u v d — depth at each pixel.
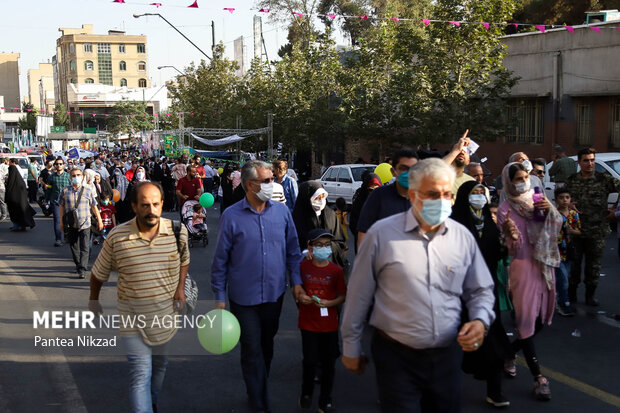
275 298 4.99
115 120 89.56
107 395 5.50
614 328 7.41
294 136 29.75
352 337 3.53
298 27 43.50
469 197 4.98
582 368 6.11
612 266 11.00
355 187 20.34
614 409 5.12
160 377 4.74
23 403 5.34
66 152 47.25
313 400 5.42
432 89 21.45
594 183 8.25
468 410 5.13
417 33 21.95
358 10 47.41
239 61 46.50
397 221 3.43
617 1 29.95
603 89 20.89
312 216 6.21
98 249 13.98
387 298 3.41
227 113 39.69
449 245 3.39
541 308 5.54
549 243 5.46
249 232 4.91
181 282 4.61
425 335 3.35
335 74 28.39
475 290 3.49
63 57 130.62
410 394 3.44
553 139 22.70
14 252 13.78
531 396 5.42
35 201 25.62
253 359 4.88
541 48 22.98
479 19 20.62
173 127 51.72
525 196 5.56
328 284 5.18
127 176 24.03
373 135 24.17
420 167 3.30
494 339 4.72
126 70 129.25
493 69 21.72
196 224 14.23
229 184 16.59
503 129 21.27
